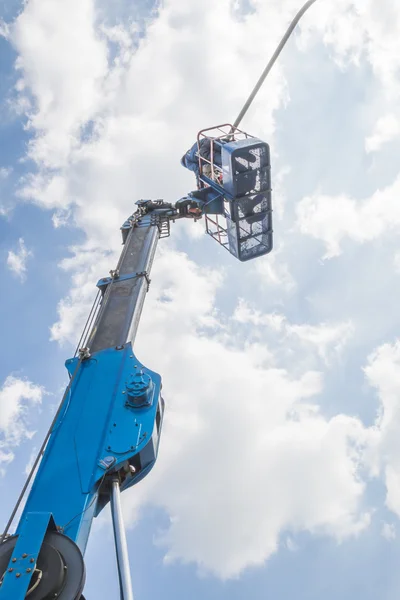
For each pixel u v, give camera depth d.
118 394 6.90
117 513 5.66
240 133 11.47
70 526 5.42
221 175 11.22
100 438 6.37
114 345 7.84
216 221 11.91
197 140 11.78
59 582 4.41
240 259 11.40
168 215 11.51
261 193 10.70
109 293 8.94
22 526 4.82
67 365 7.48
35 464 5.76
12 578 4.33
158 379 7.24
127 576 4.97
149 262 9.79
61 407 6.74
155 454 6.68
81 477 5.91
